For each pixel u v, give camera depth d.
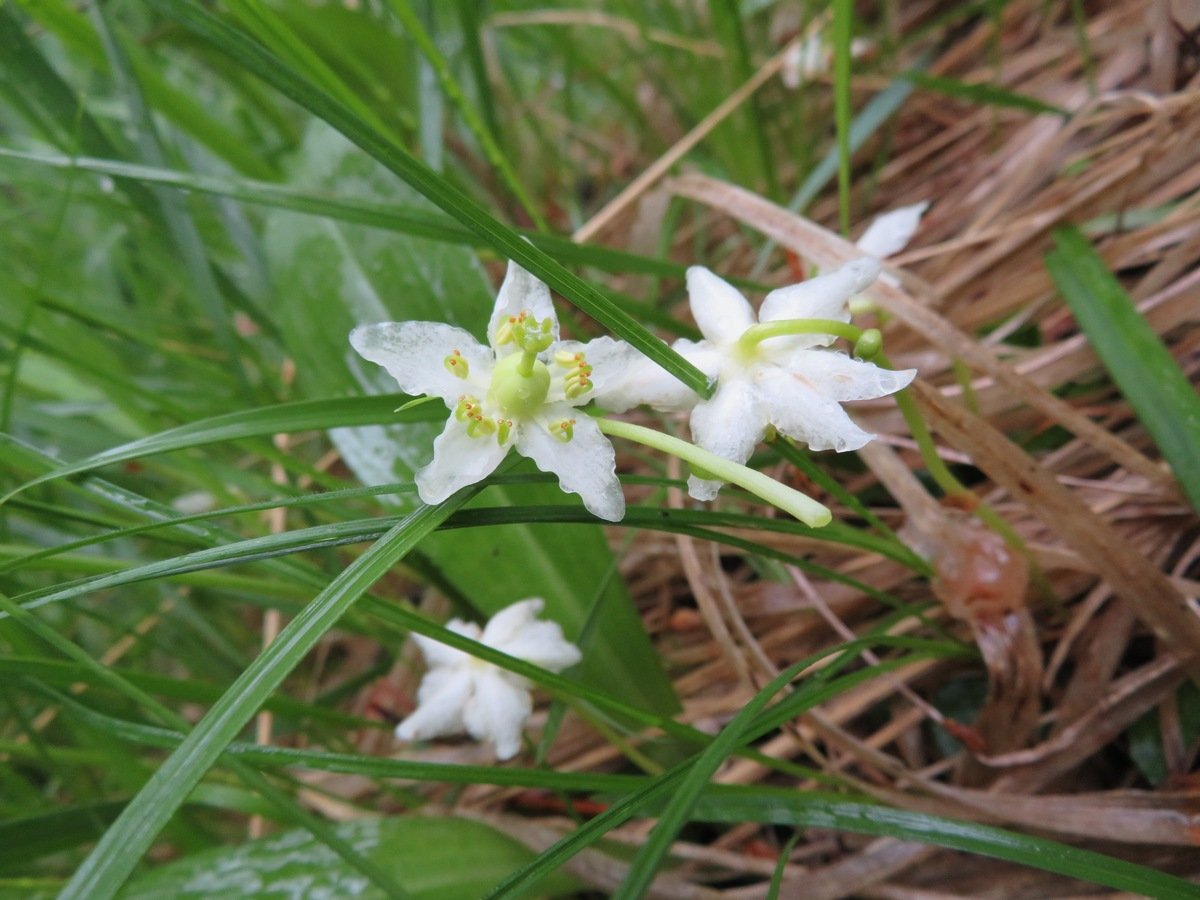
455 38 0.15
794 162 0.14
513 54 0.17
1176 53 0.11
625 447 0.11
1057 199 0.10
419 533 0.05
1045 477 0.07
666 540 0.10
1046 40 0.13
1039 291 0.10
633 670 0.09
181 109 0.11
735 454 0.05
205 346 0.15
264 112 0.14
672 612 0.11
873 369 0.05
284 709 0.08
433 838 0.08
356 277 0.10
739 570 0.11
